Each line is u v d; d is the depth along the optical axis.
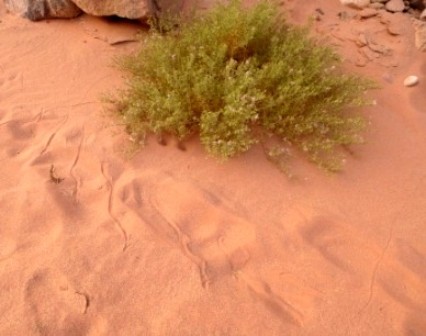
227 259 2.84
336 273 2.84
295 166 3.46
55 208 2.98
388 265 2.92
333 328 2.58
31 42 4.41
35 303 2.51
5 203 3.00
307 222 3.09
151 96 3.57
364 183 3.43
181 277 2.71
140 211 3.04
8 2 4.75
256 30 3.81
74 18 4.68
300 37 4.04
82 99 3.85
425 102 4.13
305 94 3.46
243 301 2.63
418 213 3.29
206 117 3.32
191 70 3.49
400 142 3.77
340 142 3.54
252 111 3.26
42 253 2.74
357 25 4.71
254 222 3.05
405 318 2.65
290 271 2.82
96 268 2.70
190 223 3.03
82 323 2.46
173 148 3.49
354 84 3.85
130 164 3.35
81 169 3.29
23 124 3.61
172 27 4.19
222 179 3.30
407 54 4.44
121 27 4.55
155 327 2.47
